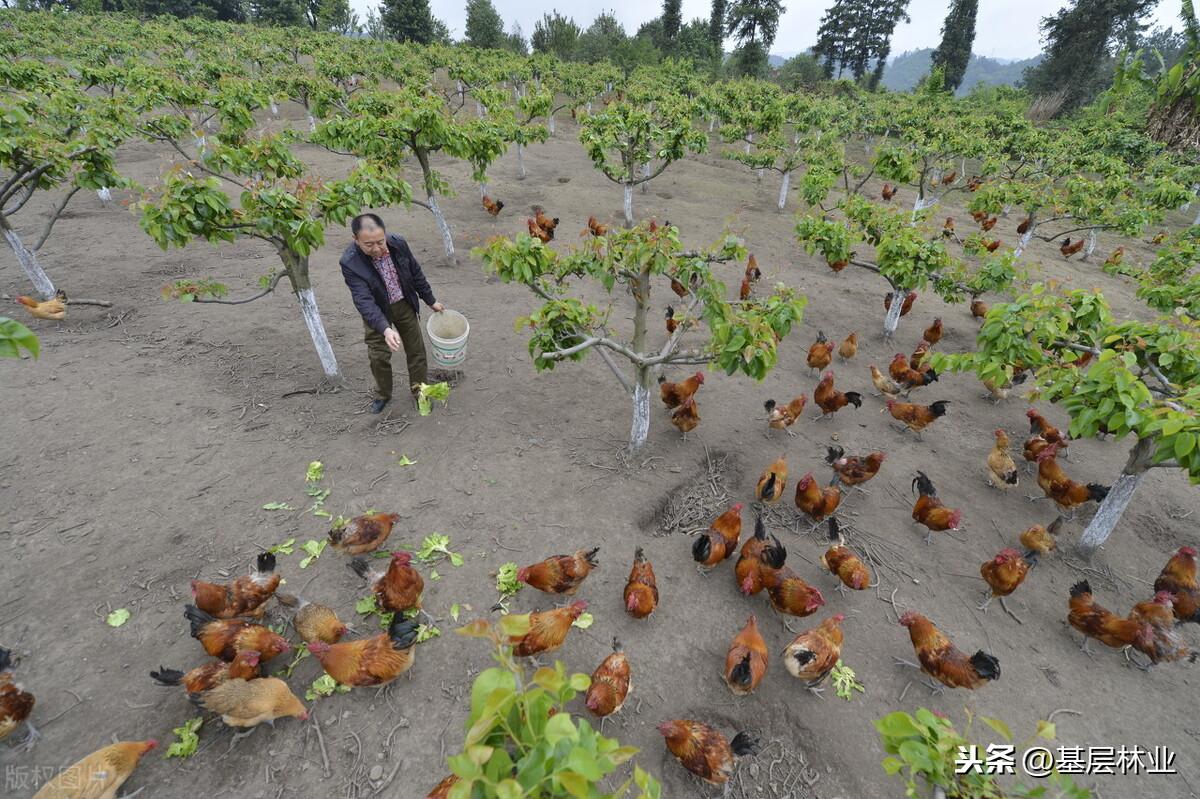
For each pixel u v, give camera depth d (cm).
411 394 905
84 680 479
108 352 963
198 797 412
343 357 998
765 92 4025
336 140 1342
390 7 5862
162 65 2464
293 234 714
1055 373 571
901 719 265
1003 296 1493
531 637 488
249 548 620
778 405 977
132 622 531
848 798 443
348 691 488
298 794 418
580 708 489
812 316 1339
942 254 1015
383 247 711
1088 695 540
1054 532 675
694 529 698
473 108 3547
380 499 702
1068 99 4728
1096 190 1822
